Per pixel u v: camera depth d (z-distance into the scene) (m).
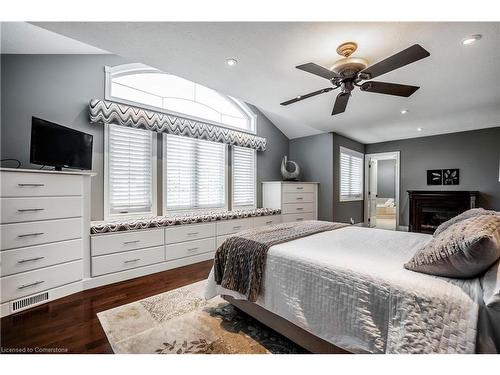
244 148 4.86
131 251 2.80
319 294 1.36
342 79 2.08
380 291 1.14
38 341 1.62
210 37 1.86
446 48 1.98
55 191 2.23
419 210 5.14
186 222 3.32
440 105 3.37
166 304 2.15
